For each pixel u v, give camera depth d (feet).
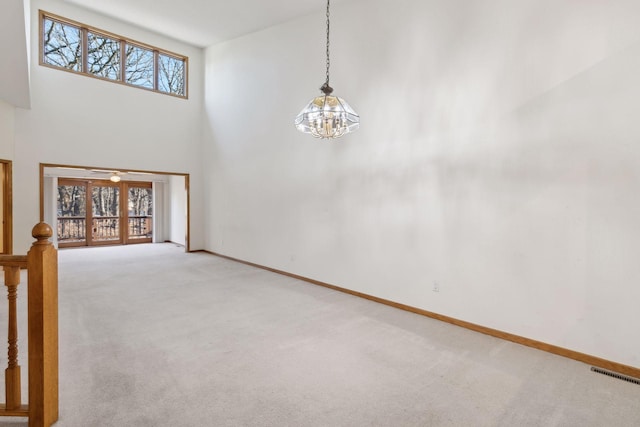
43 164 19.12
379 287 13.88
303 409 6.81
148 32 22.40
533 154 9.77
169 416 6.49
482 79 10.75
